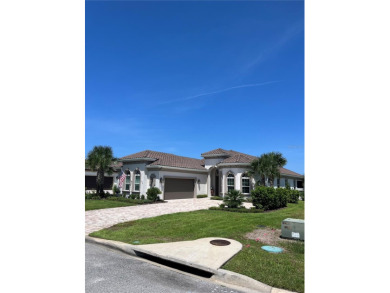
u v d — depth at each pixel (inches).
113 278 216.1
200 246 301.1
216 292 194.2
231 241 325.7
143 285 203.0
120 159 1042.1
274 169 936.9
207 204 831.7
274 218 510.0
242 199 685.9
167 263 264.1
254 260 254.7
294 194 880.9
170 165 973.2
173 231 395.5
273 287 201.3
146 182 962.7
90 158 970.7
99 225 450.9
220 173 1069.1
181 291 194.2
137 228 417.7
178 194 1017.5
